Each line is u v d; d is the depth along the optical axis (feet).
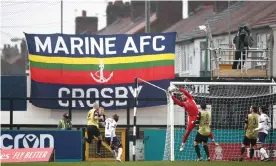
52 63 288.10
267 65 295.69
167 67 289.12
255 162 222.07
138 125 286.25
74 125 287.69
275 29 383.45
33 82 286.87
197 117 242.99
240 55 301.84
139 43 290.35
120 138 277.44
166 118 288.30
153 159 277.64
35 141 273.75
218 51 310.86
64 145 273.95
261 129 256.11
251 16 437.99
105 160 273.95
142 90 288.71
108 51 289.94
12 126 281.95
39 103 286.87
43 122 287.28
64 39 289.12
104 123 267.39
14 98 279.90
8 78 288.71
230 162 219.20
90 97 289.12
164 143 278.26
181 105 243.60
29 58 286.87
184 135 249.34
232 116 281.13
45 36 287.89
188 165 208.54
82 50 289.33
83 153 274.16
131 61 289.53
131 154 279.28
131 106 286.46
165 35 289.53
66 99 280.31
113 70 289.33
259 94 288.10
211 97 279.90
